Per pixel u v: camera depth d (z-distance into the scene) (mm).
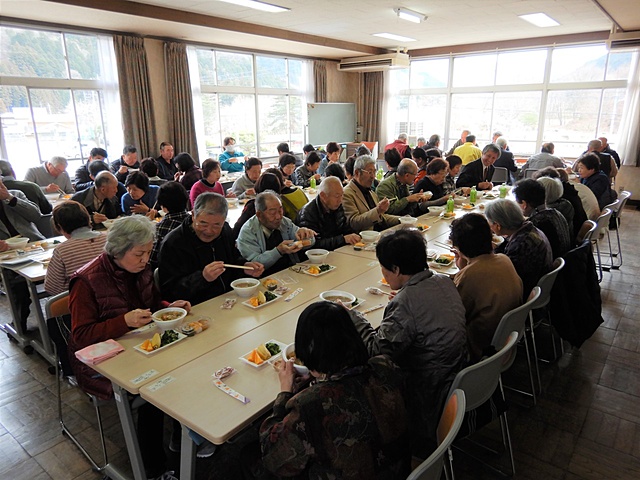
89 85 5703
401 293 1451
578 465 1873
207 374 1386
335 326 1038
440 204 4156
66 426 2152
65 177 4816
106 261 1674
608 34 6855
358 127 9695
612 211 3750
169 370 1409
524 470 1848
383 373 1075
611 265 4328
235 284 2045
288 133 8680
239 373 1390
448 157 4664
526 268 2195
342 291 2047
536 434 2064
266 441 1037
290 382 1238
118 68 5758
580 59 7352
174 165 6051
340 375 1031
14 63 5043
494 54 8102
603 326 3119
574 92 7523
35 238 3396
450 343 1423
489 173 5312
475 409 1555
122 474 1802
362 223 3139
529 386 2441
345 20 5902
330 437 969
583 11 5477
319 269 2312
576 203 3326
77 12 4645
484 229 1820
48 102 5402
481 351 1793
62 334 1839
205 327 1690
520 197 2715
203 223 2006
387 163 4480
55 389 2467
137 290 1785
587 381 2479
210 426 1141
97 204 3641
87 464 1917
